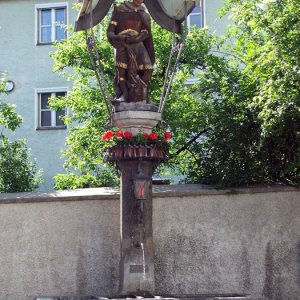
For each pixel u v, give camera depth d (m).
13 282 11.10
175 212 11.00
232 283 10.80
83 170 14.96
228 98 11.91
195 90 13.23
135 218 9.49
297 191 10.88
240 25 13.53
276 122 10.26
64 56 14.50
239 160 11.20
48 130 22.92
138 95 9.85
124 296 9.30
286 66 10.46
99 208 11.08
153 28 14.13
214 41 14.69
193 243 10.91
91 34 9.96
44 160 22.83
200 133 12.80
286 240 10.81
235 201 10.96
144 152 9.45
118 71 9.90
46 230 11.15
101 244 11.00
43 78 23.22
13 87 23.28
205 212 10.96
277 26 10.88
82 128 14.51
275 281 10.75
